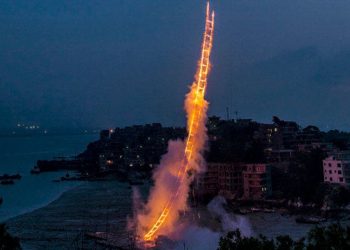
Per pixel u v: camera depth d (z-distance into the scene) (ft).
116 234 359.46
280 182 515.50
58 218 442.91
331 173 471.62
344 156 483.51
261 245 134.51
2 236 133.69
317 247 127.34
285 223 393.91
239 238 138.92
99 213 469.16
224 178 540.11
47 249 316.81
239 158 592.60
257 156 595.47
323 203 437.99
